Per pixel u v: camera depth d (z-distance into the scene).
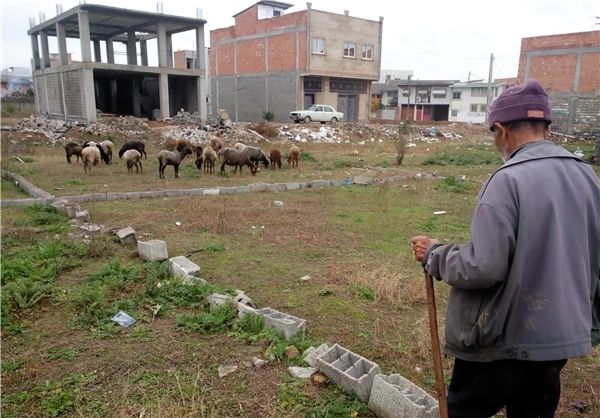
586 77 30.75
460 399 2.02
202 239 6.59
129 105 33.00
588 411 2.97
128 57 29.16
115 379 3.15
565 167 1.82
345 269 5.45
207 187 11.03
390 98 56.88
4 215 7.65
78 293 4.46
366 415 2.86
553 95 32.31
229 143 21.77
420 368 3.40
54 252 5.55
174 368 3.29
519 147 1.90
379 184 12.20
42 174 12.26
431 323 2.11
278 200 9.73
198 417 2.76
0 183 10.48
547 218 1.71
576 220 1.76
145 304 4.31
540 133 1.90
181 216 7.98
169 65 29.64
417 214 8.68
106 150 14.95
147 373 3.21
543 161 1.80
